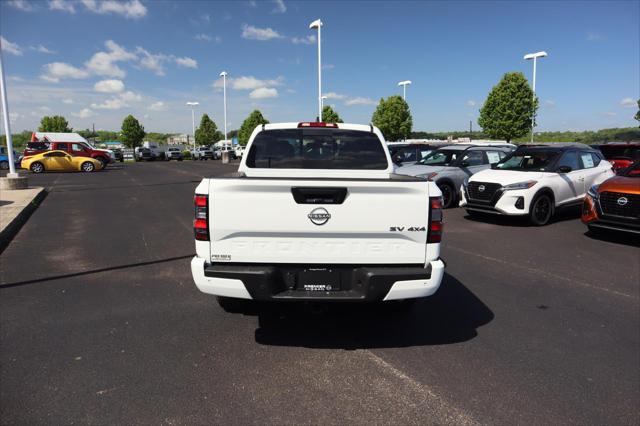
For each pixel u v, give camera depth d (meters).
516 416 2.80
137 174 25.36
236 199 3.38
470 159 12.27
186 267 6.16
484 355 3.63
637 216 7.26
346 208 3.38
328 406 2.91
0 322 4.25
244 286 3.38
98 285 5.38
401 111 48.97
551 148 10.29
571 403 2.95
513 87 33.94
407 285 3.41
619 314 4.52
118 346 3.76
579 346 3.80
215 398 2.99
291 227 3.39
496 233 8.62
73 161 28.22
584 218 8.11
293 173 4.46
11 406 2.88
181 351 3.68
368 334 4.04
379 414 2.83
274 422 2.74
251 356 3.60
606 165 10.79
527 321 4.34
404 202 3.41
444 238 8.15
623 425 2.72
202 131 86.62
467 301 4.89
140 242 7.73
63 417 2.77
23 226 9.30
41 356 3.57
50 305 4.71
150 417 2.78
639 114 25.27
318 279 3.49
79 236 8.27
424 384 3.19
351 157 4.50
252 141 4.51
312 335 4.01
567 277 5.77
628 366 3.45
